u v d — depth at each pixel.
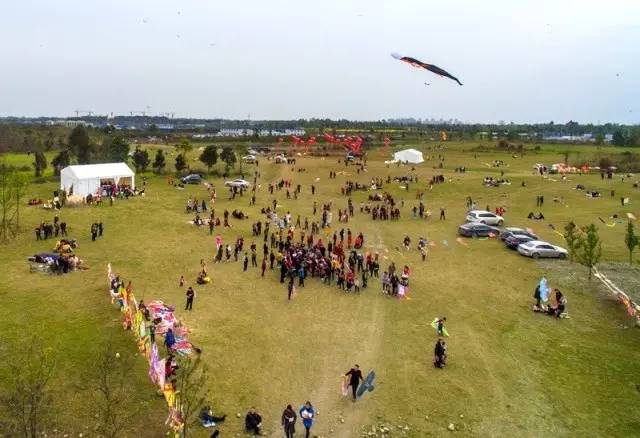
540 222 61.78
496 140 193.38
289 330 29.61
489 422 21.36
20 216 54.59
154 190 76.50
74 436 19.16
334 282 38.38
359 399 22.81
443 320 29.59
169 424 20.02
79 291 33.78
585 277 40.81
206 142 169.12
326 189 83.94
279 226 55.41
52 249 43.41
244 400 22.36
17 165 94.38
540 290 33.72
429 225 60.00
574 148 164.88
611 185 84.12
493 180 86.69
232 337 28.17
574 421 21.61
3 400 20.28
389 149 149.50
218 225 55.09
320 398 22.86
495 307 34.31
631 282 39.16
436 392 23.52
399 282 36.12
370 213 66.31
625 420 21.72
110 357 23.00
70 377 22.92
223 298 34.16
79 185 66.31
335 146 149.75
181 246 46.62
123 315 29.84
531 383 24.55
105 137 142.38
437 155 135.62
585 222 61.47
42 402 20.17
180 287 35.81
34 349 25.08
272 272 40.38
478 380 24.67
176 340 26.69
